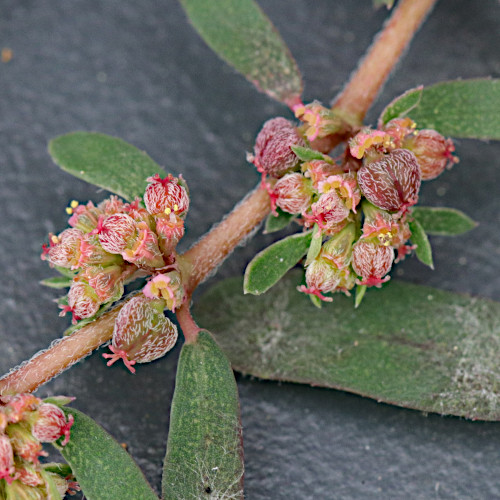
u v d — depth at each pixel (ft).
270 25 0.23
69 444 0.22
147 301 0.22
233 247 0.23
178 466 0.22
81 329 0.22
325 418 0.23
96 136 0.23
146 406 0.23
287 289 0.23
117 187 0.23
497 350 0.23
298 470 0.23
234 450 0.22
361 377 0.23
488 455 0.23
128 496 0.22
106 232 0.22
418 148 0.22
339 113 0.23
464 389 0.23
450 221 0.23
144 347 0.22
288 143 0.22
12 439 0.21
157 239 0.22
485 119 0.23
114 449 0.22
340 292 0.23
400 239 0.22
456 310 0.23
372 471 0.23
